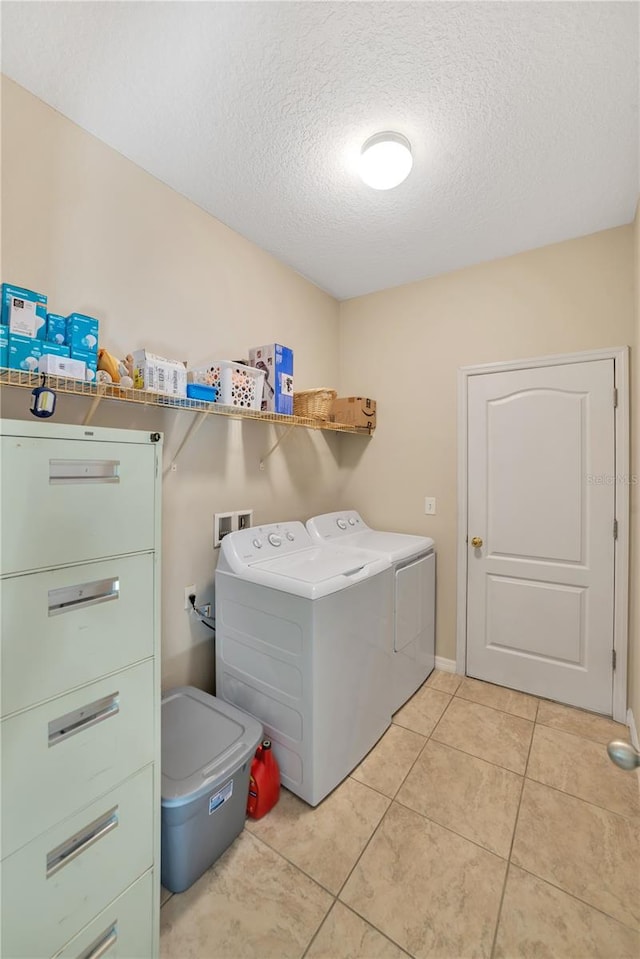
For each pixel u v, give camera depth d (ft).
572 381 7.27
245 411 6.07
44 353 3.92
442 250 7.65
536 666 7.66
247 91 4.39
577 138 4.99
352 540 8.09
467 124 4.80
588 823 4.87
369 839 4.66
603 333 7.00
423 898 4.01
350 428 8.64
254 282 7.44
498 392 7.97
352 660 5.67
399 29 3.74
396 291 9.21
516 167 5.49
